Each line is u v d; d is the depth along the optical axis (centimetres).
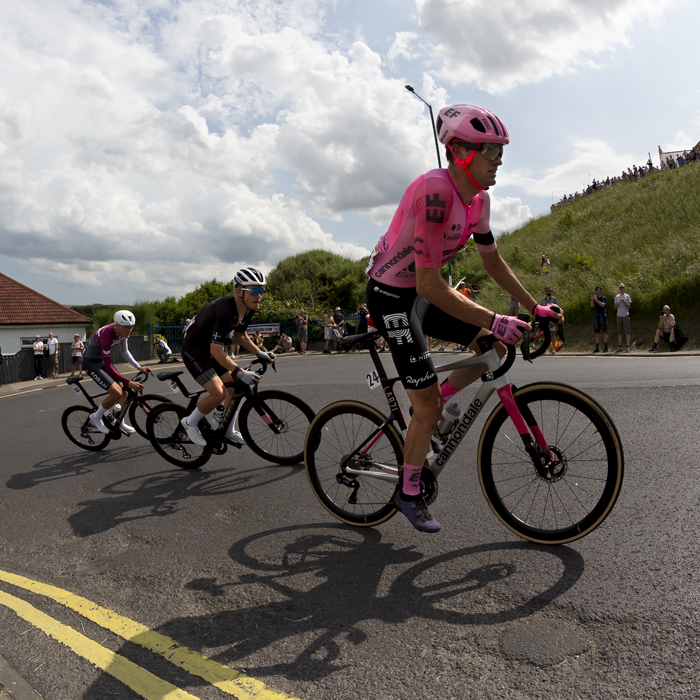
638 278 1512
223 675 174
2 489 422
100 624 212
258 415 418
